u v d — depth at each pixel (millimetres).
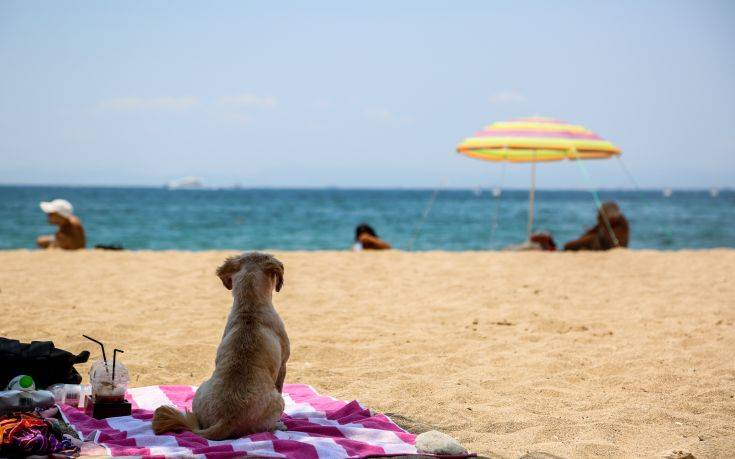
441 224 38281
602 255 13680
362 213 51250
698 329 7703
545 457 4082
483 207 68562
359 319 8266
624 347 7004
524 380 5938
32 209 47250
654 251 14539
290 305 8992
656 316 8484
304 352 6742
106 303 8727
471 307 8969
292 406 5059
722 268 12258
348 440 4148
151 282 10336
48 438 3846
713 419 4895
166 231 30719
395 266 12367
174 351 6574
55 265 11781
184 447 3961
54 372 4996
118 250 14695
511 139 14047
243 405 4152
